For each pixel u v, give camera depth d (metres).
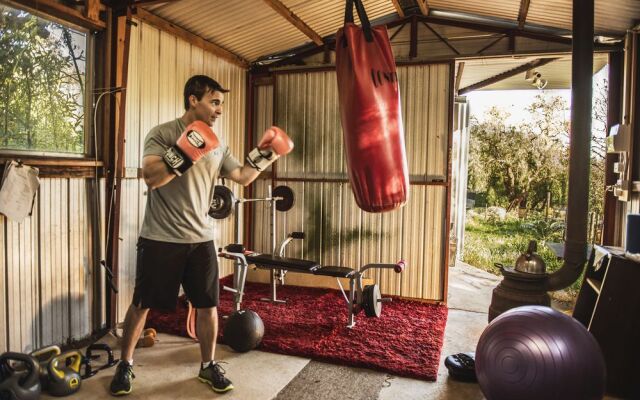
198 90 2.44
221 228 5.11
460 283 5.53
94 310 3.42
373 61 2.24
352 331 3.55
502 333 2.20
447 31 4.68
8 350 2.77
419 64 4.68
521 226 8.38
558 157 8.70
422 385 2.71
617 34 4.14
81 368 2.81
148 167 2.23
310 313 4.00
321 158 5.13
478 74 6.37
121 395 2.49
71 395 2.50
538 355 2.08
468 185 9.28
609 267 2.73
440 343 3.33
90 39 3.35
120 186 3.48
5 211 2.66
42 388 2.51
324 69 5.04
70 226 3.18
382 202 2.27
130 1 3.38
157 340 3.33
